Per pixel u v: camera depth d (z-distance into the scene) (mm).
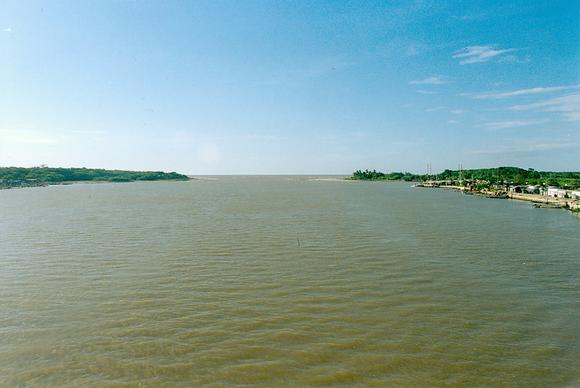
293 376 18125
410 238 51562
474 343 21266
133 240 49906
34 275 33719
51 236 53250
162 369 18703
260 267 36094
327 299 27688
